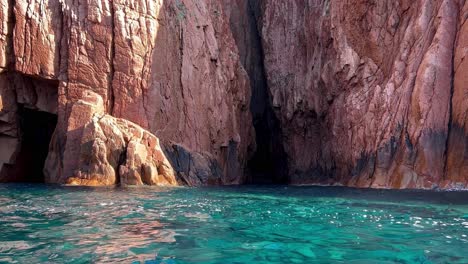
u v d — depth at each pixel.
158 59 23.22
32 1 22.08
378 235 7.62
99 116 20.28
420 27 21.58
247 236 7.48
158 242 6.93
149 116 22.38
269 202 12.99
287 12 31.66
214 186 21.50
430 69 19.75
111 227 8.21
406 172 19.22
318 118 27.95
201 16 26.28
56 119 24.17
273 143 34.28
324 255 6.15
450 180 18.12
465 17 19.95
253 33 36.00
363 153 22.47
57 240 7.01
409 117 20.03
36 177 23.92
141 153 19.27
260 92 35.41
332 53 26.39
